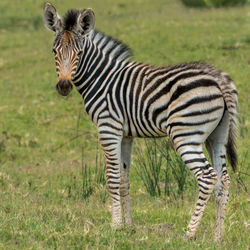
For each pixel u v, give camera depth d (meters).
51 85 36.94
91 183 21.61
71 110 32.31
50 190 21.16
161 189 20.44
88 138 28.47
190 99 13.85
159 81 14.40
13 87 37.34
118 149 15.37
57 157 26.38
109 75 15.45
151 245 13.41
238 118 14.27
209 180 13.76
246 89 30.84
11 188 20.91
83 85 15.75
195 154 13.95
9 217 15.80
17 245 13.42
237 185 19.03
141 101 14.68
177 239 13.91
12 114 32.44
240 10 48.47
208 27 43.03
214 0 51.41
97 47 15.85
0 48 46.97
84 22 15.24
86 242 13.59
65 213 16.84
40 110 32.75
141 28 45.41
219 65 34.56
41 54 44.00
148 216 17.16
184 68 14.21
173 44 39.81
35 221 15.32
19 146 28.06
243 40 38.81
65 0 60.47
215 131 14.66
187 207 18.14
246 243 13.88
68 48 14.95
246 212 16.88
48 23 15.39
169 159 20.11
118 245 13.43
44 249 13.03
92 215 17.11
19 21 56.88
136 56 38.12
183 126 13.98
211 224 15.44
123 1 60.62
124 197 16.06
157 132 14.84
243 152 23.00
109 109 15.24
